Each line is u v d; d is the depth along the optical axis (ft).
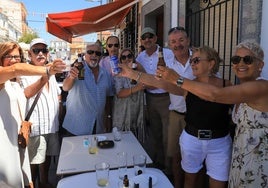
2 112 7.64
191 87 6.59
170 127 11.16
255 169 6.63
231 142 8.30
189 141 8.32
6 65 7.98
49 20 23.35
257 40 9.02
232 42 11.63
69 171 7.46
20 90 8.73
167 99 12.34
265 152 6.54
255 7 9.03
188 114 8.45
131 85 11.78
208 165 8.38
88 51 10.98
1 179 7.59
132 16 30.76
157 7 19.61
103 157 8.44
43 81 9.18
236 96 6.31
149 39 12.44
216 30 13.24
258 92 6.28
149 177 6.42
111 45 14.99
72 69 10.21
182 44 10.32
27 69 7.07
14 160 7.89
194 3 15.06
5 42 8.22
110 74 11.98
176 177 11.14
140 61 13.24
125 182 6.05
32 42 10.65
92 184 6.57
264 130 6.52
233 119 7.52
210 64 7.97
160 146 13.38
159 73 6.91
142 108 12.18
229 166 8.09
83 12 22.22
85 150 9.05
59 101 12.36
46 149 11.17
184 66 10.54
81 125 11.09
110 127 12.77
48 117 10.78
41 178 11.51
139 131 12.25
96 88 11.17
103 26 30.53
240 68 6.81
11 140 7.82
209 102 7.78
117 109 12.00
